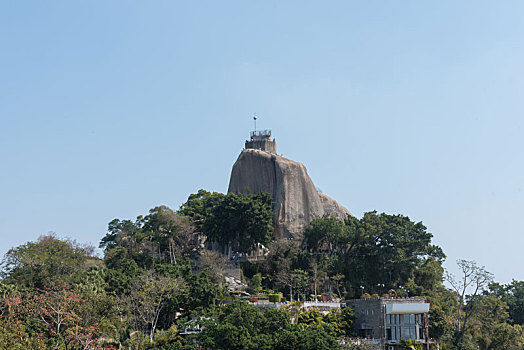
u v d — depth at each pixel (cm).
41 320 15450
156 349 16938
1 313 15712
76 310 16238
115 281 19438
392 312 19375
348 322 19912
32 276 19538
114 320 17150
